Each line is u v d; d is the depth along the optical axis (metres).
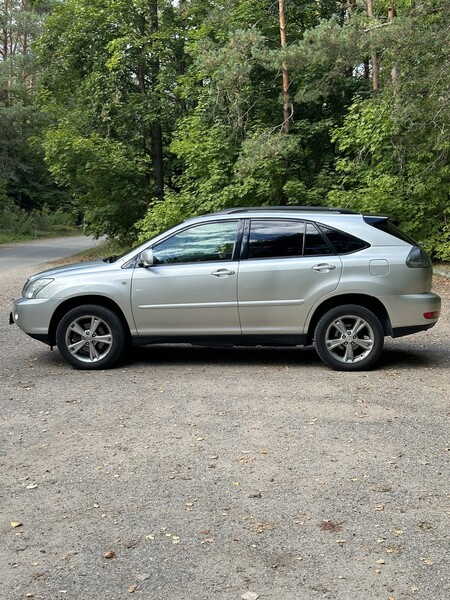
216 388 7.37
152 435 5.84
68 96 32.53
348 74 22.58
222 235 8.23
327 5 24.08
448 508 4.36
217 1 24.19
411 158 19.61
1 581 3.57
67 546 3.94
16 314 8.56
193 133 22.34
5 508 4.46
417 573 3.59
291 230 8.12
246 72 19.75
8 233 54.56
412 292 7.91
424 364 8.39
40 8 53.00
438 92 16.75
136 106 27.42
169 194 22.80
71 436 5.86
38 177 65.31
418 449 5.41
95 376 8.04
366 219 8.13
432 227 19.98
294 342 8.13
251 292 8.02
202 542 3.96
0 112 54.66
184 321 8.16
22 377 8.06
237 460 5.23
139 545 3.94
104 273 8.28
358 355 8.05
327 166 22.28
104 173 27.14
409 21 16.41
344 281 7.90
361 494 4.58
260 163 20.06
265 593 3.43
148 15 27.67
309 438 5.70
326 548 3.87
